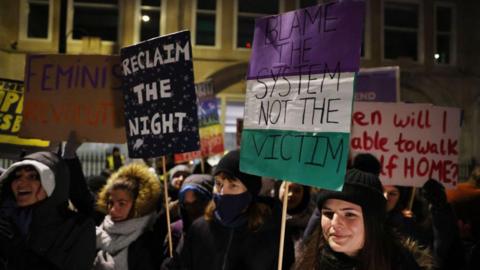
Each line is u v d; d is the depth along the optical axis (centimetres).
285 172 221
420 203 424
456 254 289
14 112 375
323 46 217
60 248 254
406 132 348
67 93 322
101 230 306
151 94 286
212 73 1511
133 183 304
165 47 282
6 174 253
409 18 1633
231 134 1517
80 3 1505
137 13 1507
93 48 1464
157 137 282
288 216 381
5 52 1405
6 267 245
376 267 182
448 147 349
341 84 208
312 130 214
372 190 186
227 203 268
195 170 594
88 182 494
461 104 1569
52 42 1439
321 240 205
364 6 207
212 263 266
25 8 1440
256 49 248
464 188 316
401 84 1555
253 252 261
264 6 1582
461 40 1600
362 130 348
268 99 237
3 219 255
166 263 277
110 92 317
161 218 345
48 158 258
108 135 315
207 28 1555
